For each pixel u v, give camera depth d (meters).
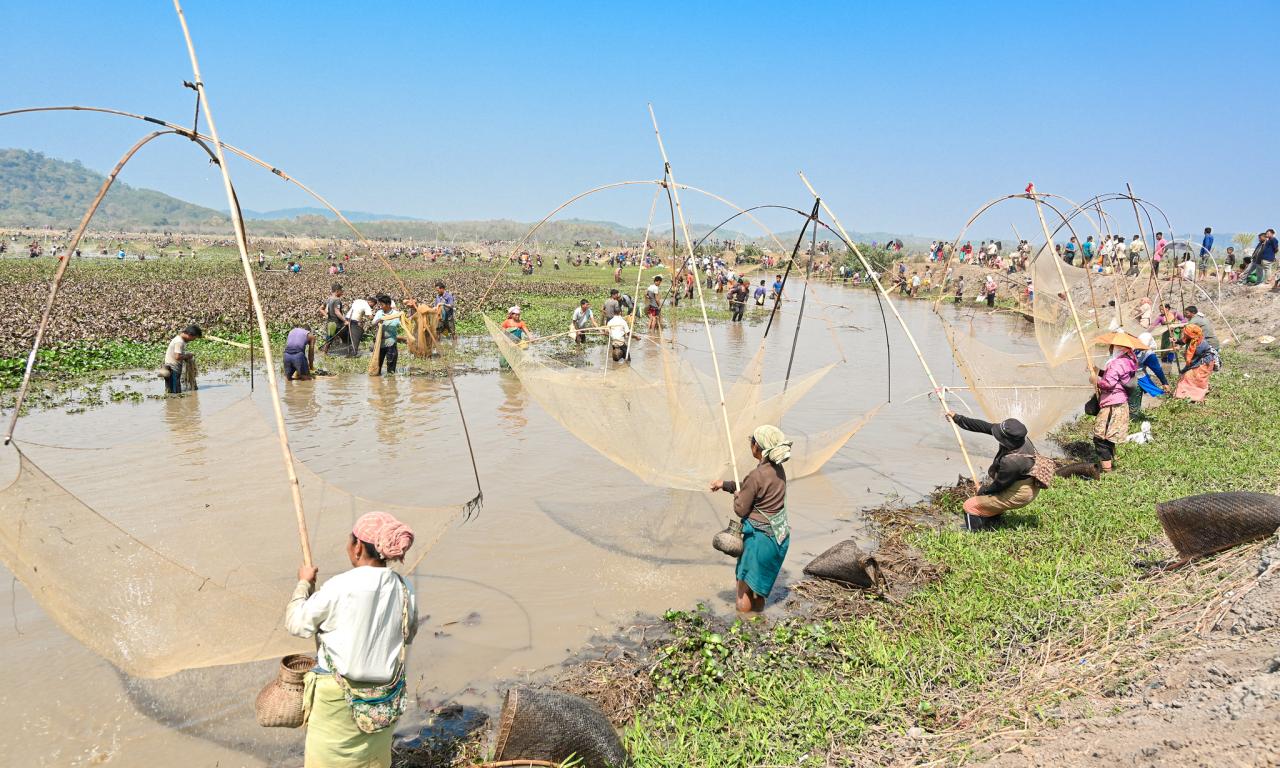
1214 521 5.86
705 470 8.55
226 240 156.50
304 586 4.12
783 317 34.22
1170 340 15.54
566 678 5.36
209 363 17.86
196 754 4.51
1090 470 9.36
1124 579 6.10
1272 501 5.71
